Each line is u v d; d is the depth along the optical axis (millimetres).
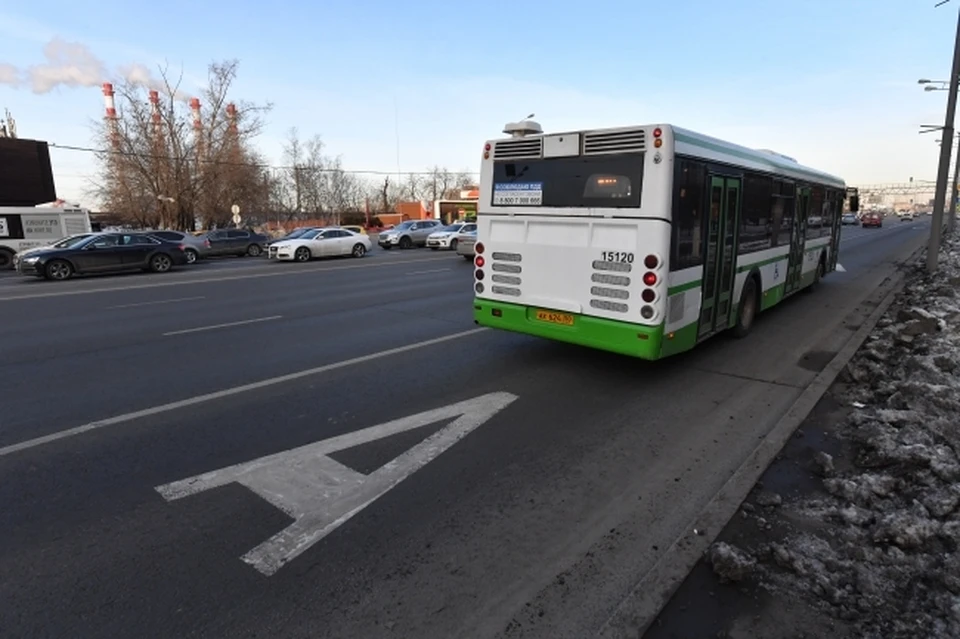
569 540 3350
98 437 4840
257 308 11531
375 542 3328
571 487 3969
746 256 8039
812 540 3260
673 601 2787
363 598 2863
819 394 5711
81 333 9180
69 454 4508
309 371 6770
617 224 6000
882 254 23203
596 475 4141
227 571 3066
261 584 2965
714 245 6934
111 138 43688
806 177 10688
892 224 68562
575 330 6449
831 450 4500
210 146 47625
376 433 4867
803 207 10734
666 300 5914
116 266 20266
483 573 3053
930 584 2844
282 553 3223
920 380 5582
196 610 2771
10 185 37875
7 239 24828
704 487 3965
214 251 30219
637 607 2730
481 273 7344
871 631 2557
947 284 12281
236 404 5637
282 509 3680
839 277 15742
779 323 9508
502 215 7039
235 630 2643
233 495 3854
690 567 3016
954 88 14211
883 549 3146
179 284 16359
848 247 27734
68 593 2887
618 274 6035
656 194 5715
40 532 3426
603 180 6094
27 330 9492
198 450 4566
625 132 5887
